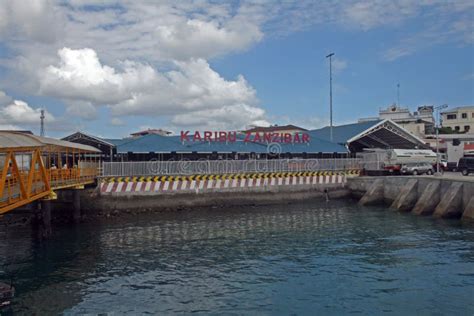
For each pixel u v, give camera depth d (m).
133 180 36.00
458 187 32.22
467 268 18.70
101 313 14.29
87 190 34.66
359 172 46.88
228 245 23.83
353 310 14.31
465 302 14.85
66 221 32.53
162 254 21.95
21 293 16.23
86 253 22.31
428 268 18.80
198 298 15.59
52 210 33.50
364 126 56.59
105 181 35.16
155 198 36.66
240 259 20.78
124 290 16.53
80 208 34.31
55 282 17.52
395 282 17.00
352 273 18.27
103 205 34.97
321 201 43.78
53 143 24.61
